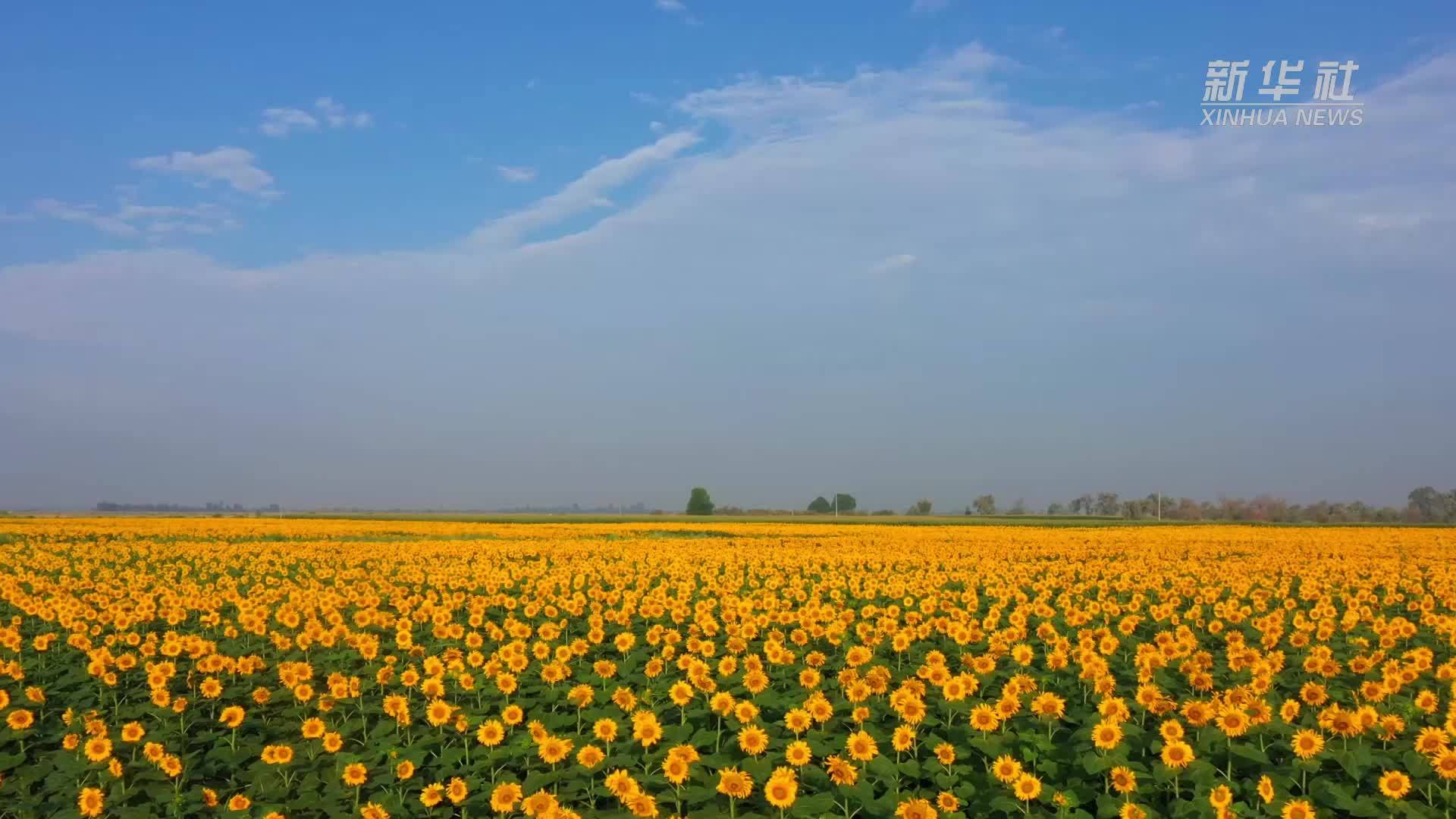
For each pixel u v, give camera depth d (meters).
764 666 16.16
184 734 13.52
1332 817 9.68
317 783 11.78
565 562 36.00
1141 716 12.92
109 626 21.83
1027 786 10.04
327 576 32.19
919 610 22.73
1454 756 9.80
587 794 11.05
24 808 11.35
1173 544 48.59
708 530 70.50
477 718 13.23
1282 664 15.44
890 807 9.99
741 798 10.31
